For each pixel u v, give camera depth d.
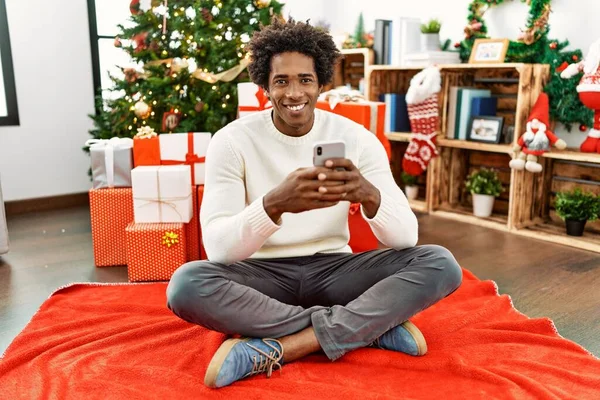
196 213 2.36
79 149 3.61
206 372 1.29
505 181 3.24
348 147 1.51
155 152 2.33
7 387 1.31
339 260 1.51
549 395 1.22
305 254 1.51
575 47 2.83
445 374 1.37
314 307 1.41
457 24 3.38
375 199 1.34
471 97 3.12
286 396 1.25
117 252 2.35
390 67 3.31
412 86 3.12
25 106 3.37
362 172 1.52
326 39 1.42
